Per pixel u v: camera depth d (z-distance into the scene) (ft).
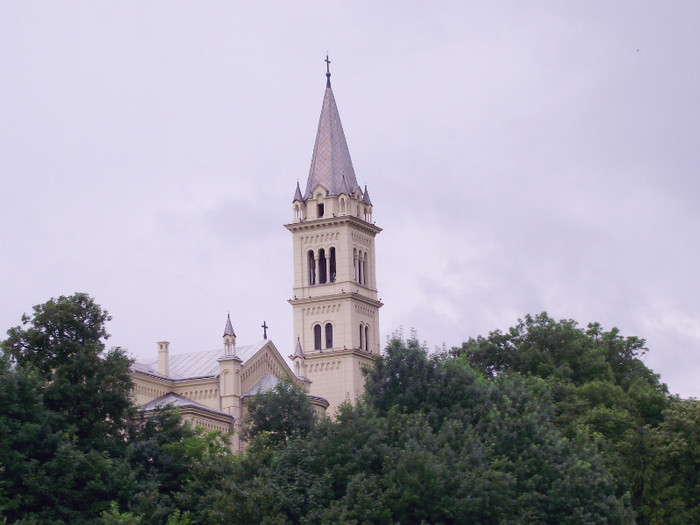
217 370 512.63
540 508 333.83
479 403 369.30
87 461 311.68
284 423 387.55
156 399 487.20
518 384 416.26
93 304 352.90
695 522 412.36
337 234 636.07
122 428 347.36
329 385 623.36
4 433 303.89
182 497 323.78
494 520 321.52
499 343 558.15
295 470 325.01
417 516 312.91
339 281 631.56
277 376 518.37
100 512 308.40
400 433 341.82
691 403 436.35
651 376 559.79
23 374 315.78
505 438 347.77
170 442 351.25
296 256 641.40
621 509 345.92
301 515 314.55
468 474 319.27
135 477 330.13
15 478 303.89
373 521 307.58
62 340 341.21
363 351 629.10
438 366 378.73
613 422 446.60
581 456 360.28
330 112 655.76
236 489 312.71
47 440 312.50
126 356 357.41
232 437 482.28
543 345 547.08
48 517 301.43
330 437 333.62
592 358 537.24
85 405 331.57
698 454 414.00
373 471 327.67
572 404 467.93
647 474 414.21
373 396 375.04
